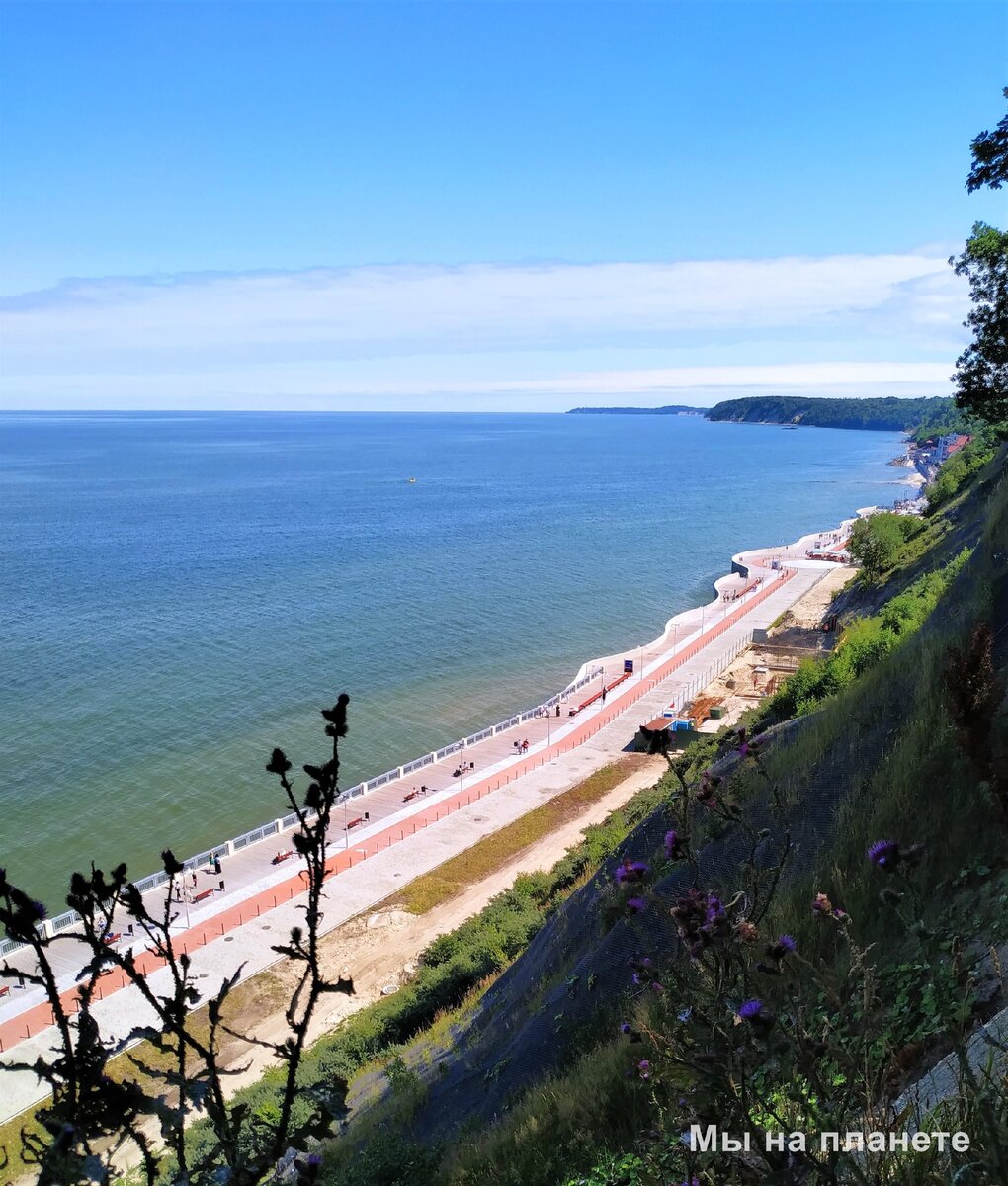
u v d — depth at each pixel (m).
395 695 63.62
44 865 39.47
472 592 97.56
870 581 64.19
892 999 5.21
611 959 9.57
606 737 51.03
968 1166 2.79
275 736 55.00
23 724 56.41
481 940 22.38
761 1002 3.10
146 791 47.06
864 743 9.59
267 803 45.62
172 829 42.97
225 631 80.25
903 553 61.19
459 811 41.41
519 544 132.38
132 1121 2.59
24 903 2.58
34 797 46.22
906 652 11.79
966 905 5.89
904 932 6.10
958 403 31.64
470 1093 10.07
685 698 56.81
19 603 91.38
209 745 53.41
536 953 13.87
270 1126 3.03
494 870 35.56
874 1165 3.00
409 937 30.06
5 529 146.12
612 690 60.22
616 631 82.19
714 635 73.44
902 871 3.77
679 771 4.09
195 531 144.62
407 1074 11.90
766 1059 3.22
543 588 100.00
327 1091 2.91
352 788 43.97
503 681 67.06
